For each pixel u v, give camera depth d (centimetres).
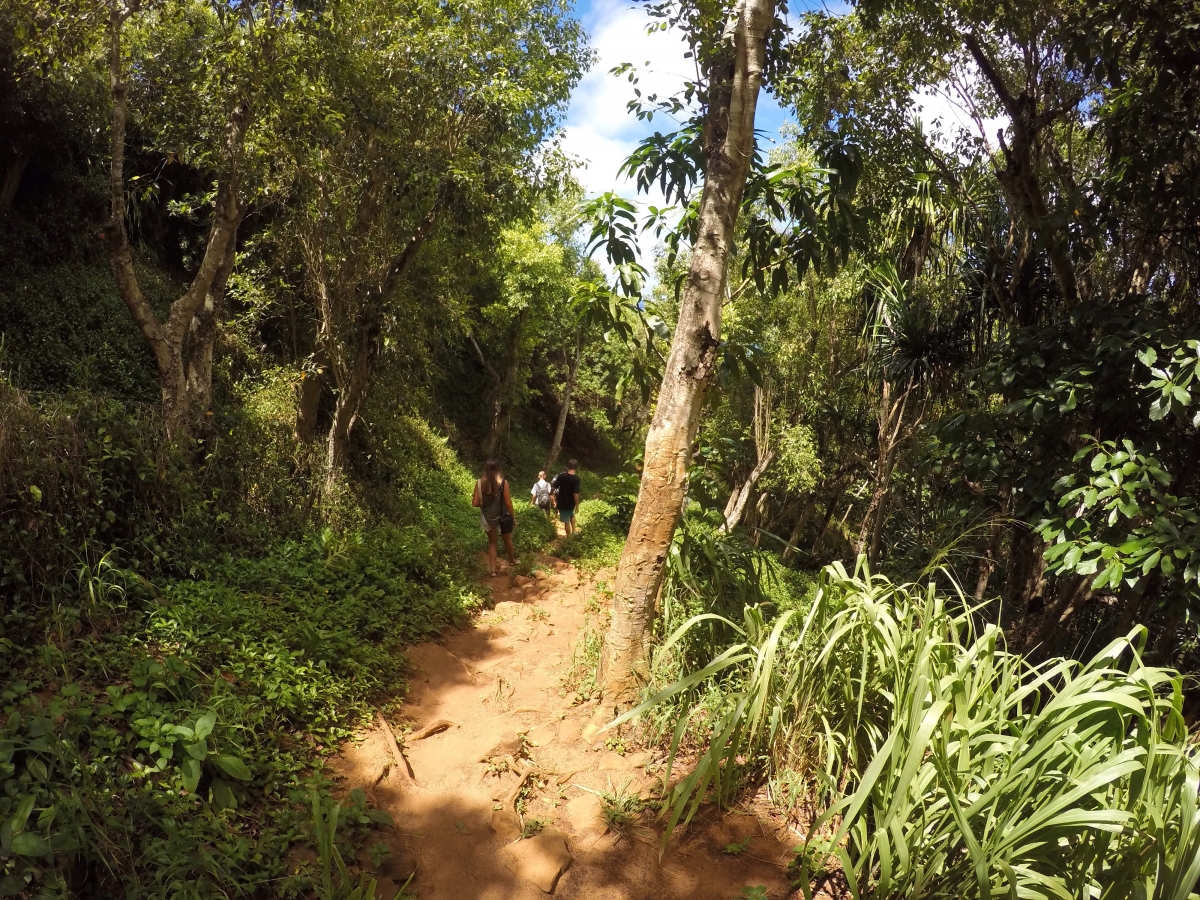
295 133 745
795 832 337
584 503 1652
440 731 439
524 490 2241
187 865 262
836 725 361
